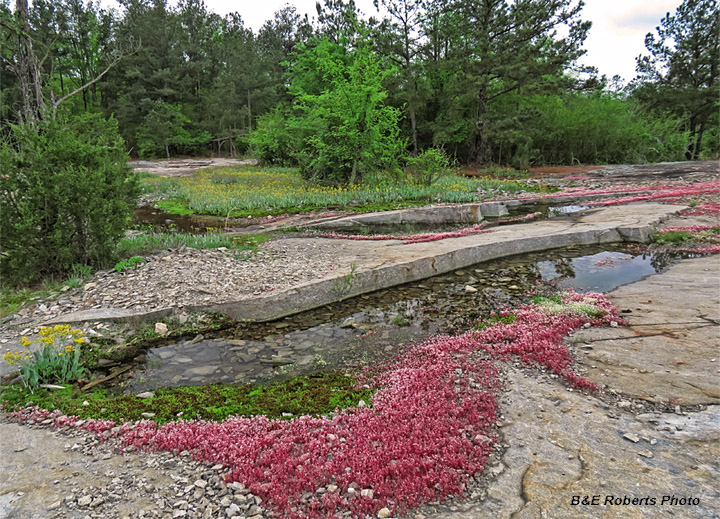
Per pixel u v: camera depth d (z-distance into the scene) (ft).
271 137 110.42
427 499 8.95
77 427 12.14
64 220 24.43
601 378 13.83
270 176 83.25
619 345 16.15
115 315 19.74
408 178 64.39
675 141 125.39
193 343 18.67
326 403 13.28
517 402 12.72
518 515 8.38
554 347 16.17
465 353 16.44
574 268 28.22
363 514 8.55
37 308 20.89
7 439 11.54
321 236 37.01
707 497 8.50
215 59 203.92
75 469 10.19
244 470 9.86
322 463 10.10
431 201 50.80
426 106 105.70
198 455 10.61
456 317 20.84
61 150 24.07
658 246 31.94
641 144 113.91
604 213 42.98
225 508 8.77
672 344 15.66
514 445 10.65
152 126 153.99
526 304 21.79
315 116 69.05
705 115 125.80
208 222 43.60
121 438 11.53
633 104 128.88
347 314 21.76
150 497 9.12
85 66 157.99
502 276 27.17
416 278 26.94
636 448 10.27
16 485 9.55
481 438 10.86
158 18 168.45
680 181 62.85
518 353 16.22
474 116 106.01
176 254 28.96
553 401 12.69
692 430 10.77
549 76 87.86
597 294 22.25
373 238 35.70
